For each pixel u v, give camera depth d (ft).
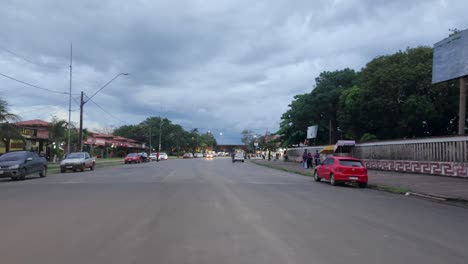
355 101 150.20
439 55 101.55
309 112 202.59
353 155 137.49
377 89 140.26
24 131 143.33
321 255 22.68
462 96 94.17
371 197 54.60
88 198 47.21
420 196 58.13
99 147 256.93
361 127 158.81
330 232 29.01
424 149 100.22
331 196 53.72
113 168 132.67
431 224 33.63
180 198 47.44
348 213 38.29
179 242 25.48
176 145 392.06
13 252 23.06
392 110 136.46
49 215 35.14
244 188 61.05
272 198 48.80
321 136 209.97
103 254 22.66
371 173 104.83
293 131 236.43
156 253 22.90
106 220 32.83
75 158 114.21
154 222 32.04
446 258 22.56
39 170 87.81
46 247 24.17
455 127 143.54
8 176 78.38
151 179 78.59
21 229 29.25
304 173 109.50
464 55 93.04
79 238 26.48
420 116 131.75
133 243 25.17
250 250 23.65
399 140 111.04
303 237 27.22
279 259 21.79
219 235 27.53
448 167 91.20
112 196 49.29
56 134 160.86
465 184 72.54
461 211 43.09
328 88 197.88
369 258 22.24
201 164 172.76
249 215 35.65
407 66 137.39
